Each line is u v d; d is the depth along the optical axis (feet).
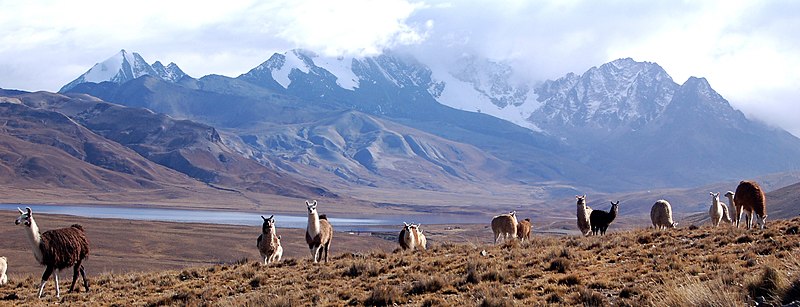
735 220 95.45
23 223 71.92
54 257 73.87
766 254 67.31
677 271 63.00
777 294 45.01
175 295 70.28
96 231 286.46
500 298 55.21
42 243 73.10
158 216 564.71
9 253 208.74
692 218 367.45
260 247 96.48
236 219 569.23
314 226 89.51
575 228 497.87
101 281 87.51
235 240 298.35
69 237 75.66
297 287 71.31
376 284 68.54
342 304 61.36
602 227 111.75
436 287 63.87
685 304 45.44
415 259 84.99
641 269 65.26
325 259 92.32
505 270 68.54
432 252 93.35
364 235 386.93
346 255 98.22
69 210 610.65
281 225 478.18
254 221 537.24
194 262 228.63
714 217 111.04
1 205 649.61
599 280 61.87
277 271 84.28
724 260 65.62
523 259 75.82
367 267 77.46
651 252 74.13
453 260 81.00
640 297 53.83
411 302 60.29
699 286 46.96
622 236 89.20
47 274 74.33
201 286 78.18
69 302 72.49
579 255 76.69
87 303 71.20
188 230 329.93
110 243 257.14
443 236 411.75
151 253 245.04
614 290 58.75
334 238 325.21
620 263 70.54
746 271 57.93
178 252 252.01
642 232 92.58
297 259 96.53
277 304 60.85
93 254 230.07
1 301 74.28
